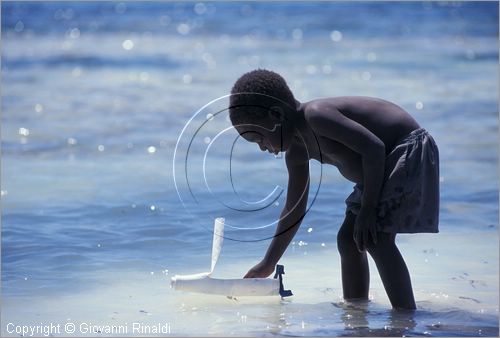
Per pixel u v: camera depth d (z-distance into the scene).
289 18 83.19
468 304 14.41
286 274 16.30
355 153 13.96
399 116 14.11
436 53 56.62
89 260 17.00
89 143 29.86
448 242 18.66
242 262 16.94
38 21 82.31
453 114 34.69
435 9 85.62
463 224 20.14
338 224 19.86
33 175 24.98
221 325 13.10
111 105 38.44
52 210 20.98
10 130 32.31
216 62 54.50
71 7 96.12
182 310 13.97
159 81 46.72
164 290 15.16
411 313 13.70
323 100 13.94
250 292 14.44
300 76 47.41
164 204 21.30
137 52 60.12
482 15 79.81
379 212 13.65
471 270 16.59
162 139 30.38
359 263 14.52
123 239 18.52
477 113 34.91
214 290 14.34
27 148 29.06
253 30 74.56
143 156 27.50
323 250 17.97
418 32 69.50
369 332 12.73
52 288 15.20
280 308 14.12
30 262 16.81
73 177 24.70
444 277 16.11
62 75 49.31
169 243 18.23
